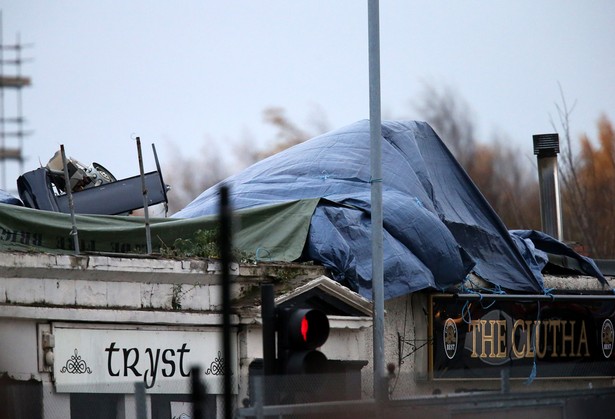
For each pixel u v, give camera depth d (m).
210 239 58.47
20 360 48.59
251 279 57.56
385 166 68.44
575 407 40.28
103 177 67.06
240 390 54.94
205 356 54.94
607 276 79.88
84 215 57.03
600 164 128.25
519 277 71.25
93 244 56.28
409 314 64.06
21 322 48.88
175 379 53.44
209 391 54.22
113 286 52.41
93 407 50.88
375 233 53.28
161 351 53.38
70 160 65.62
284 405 35.47
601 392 40.78
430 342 64.38
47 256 49.84
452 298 65.56
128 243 57.44
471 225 70.50
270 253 61.09
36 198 62.47
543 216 88.44
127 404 51.69
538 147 88.81
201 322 54.91
